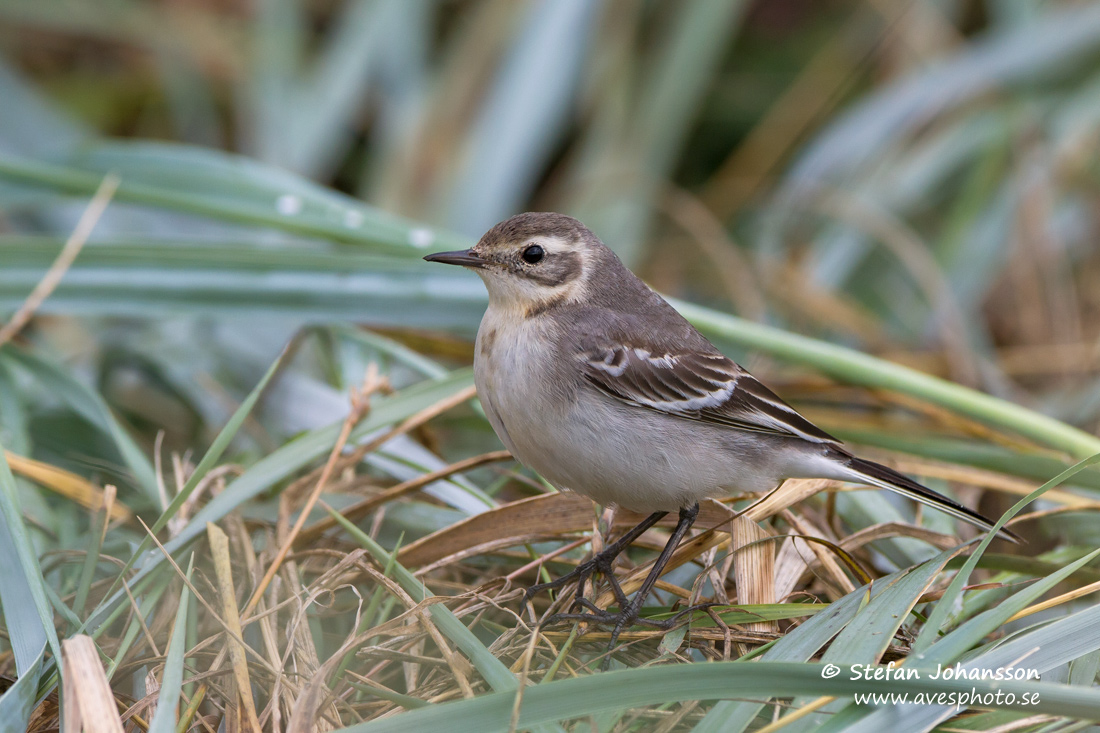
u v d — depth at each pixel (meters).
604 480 8.20
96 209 10.71
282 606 7.24
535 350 8.15
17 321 10.16
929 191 15.43
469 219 15.04
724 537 8.57
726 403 8.35
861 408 12.03
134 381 12.48
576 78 15.85
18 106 14.88
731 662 5.91
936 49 16.58
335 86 15.63
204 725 6.60
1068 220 15.38
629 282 8.91
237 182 11.70
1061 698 5.63
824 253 15.01
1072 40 14.84
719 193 16.31
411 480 9.32
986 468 10.15
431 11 17.08
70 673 5.98
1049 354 13.81
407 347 12.15
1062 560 8.80
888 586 7.10
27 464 8.97
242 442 11.15
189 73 16.50
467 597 7.65
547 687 5.82
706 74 15.98
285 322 12.70
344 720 6.73
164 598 7.77
